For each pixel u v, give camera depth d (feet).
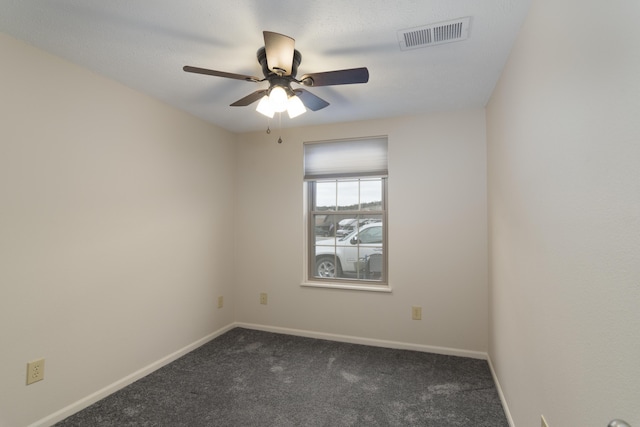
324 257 11.65
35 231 6.15
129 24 5.54
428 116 10.09
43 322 6.27
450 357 9.57
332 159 11.23
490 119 8.77
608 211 2.80
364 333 10.63
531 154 4.97
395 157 10.37
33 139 6.14
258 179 12.05
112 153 7.64
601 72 2.90
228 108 9.61
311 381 8.14
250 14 5.26
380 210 10.93
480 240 9.57
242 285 12.19
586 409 3.24
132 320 8.09
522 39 5.48
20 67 5.96
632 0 2.40
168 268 9.21
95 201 7.25
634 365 2.44
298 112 6.49
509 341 6.52
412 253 10.16
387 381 8.13
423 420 6.59
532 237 4.94
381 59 6.72
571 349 3.58
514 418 6.12
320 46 6.23
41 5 5.03
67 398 6.64
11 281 5.81
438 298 9.91
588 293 3.18
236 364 9.09
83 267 6.98
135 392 7.59
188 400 7.29
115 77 7.55
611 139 2.74
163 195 9.07
